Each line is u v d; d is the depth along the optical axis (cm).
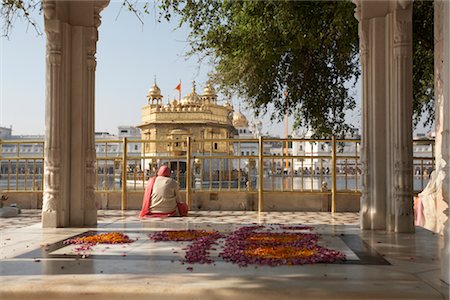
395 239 531
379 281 328
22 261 400
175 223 697
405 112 584
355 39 1025
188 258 406
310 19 998
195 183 994
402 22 584
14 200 958
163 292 305
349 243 503
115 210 918
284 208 906
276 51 1052
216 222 715
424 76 1077
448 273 319
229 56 1102
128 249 462
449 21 325
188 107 3494
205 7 1013
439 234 567
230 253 429
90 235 564
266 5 998
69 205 657
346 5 912
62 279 334
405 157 586
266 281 326
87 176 663
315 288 308
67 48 647
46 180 635
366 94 625
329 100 1170
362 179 632
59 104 632
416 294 297
